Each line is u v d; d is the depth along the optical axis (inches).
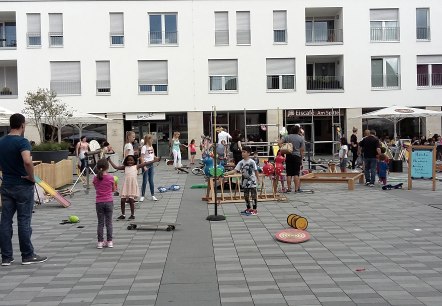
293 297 223.8
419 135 1343.5
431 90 1332.4
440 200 515.8
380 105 1331.2
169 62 1320.1
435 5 1328.7
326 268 270.4
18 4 1296.8
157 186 689.6
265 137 1344.7
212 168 535.2
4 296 233.0
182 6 1317.7
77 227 405.7
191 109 1323.8
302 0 1321.4
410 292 227.9
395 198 532.1
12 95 1302.9
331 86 1350.9
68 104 1307.8
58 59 1305.4
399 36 1328.7
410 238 340.5
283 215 438.6
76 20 1307.8
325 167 924.0
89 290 240.1
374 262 281.0
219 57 1322.6
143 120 1343.5
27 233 289.7
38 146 762.2
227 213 455.5
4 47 1300.4
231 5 1318.9
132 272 270.2
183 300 222.8
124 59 1315.2
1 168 288.0
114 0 1309.1
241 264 281.6
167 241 344.8
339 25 1353.3
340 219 414.9
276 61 1330.0
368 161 650.2
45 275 267.1
